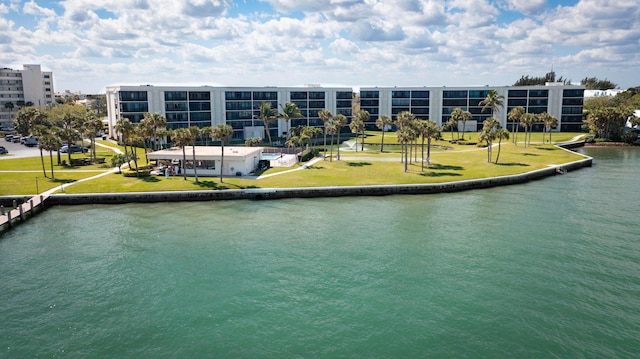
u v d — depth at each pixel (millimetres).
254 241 53594
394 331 34844
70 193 72312
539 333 34344
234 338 34344
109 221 61969
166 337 34562
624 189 79938
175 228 58719
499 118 178875
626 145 145375
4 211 66938
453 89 179875
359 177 85375
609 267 45344
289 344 33500
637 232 55562
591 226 58125
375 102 184625
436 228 58062
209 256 49125
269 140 142000
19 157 107875
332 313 37406
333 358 31891
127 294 40938
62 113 191625
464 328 35125
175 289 41750
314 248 51219
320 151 124438
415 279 43188
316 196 75688
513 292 40469
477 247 51125
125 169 92438
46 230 58312
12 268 46406
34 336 34750
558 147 131250
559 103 175500
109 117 159875
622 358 31438
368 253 49656
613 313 36906
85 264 47281
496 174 88812
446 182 81062
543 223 59688
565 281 42406
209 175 86938
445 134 167375
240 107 155500
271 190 74562
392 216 63719
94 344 33750
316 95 169125
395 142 147250
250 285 42375
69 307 38812
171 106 143500
